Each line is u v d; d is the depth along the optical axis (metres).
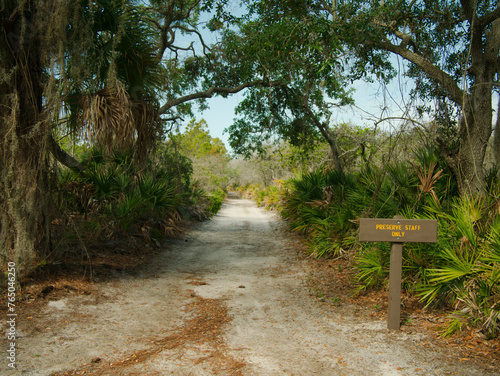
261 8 9.05
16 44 4.94
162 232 10.09
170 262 7.64
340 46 6.34
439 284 4.19
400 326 4.08
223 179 39.69
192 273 6.80
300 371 3.12
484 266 3.91
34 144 4.95
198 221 15.25
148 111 6.77
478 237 4.43
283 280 6.30
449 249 4.37
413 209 5.50
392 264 4.02
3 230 4.79
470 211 4.63
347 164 13.55
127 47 6.27
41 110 5.25
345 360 3.31
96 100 5.39
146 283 5.89
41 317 4.07
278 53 8.28
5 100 4.75
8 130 4.60
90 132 5.40
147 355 3.38
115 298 5.00
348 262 6.87
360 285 5.55
